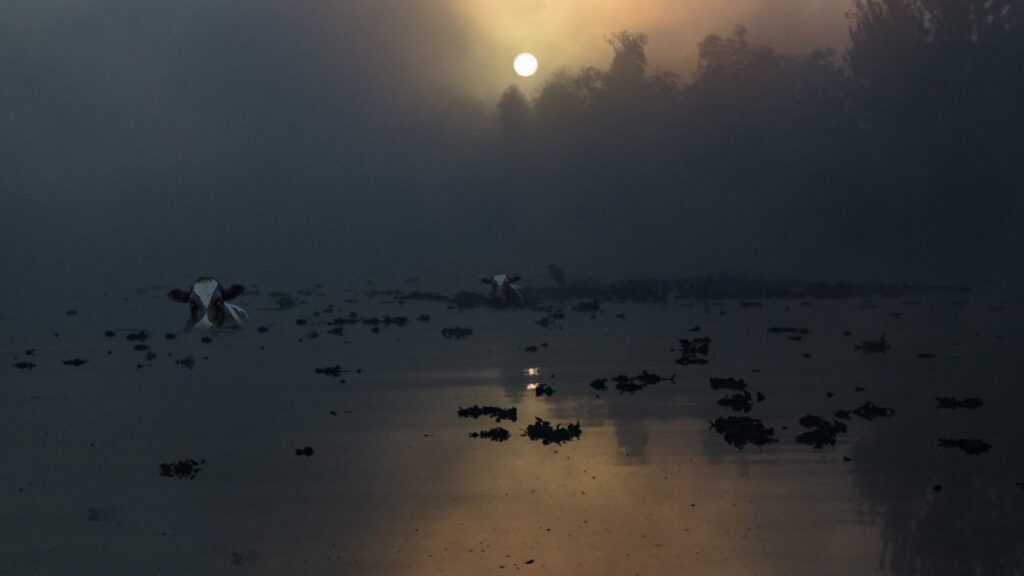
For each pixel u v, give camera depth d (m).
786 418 17.62
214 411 19.31
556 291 50.66
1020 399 19.33
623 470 14.02
